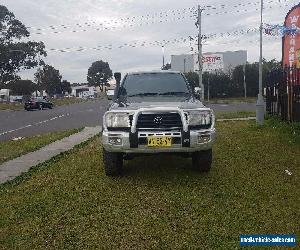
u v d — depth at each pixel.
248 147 9.56
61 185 6.57
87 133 14.68
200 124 6.25
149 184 6.41
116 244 4.16
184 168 7.45
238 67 52.50
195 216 4.89
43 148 10.96
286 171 7.01
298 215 4.83
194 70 52.81
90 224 4.74
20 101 69.31
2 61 62.44
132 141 6.11
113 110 6.31
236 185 6.21
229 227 4.52
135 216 4.95
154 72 8.16
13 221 4.92
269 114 16.44
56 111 36.09
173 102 6.69
